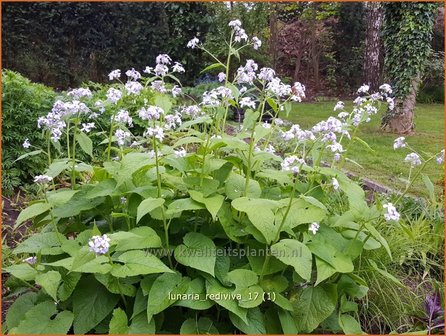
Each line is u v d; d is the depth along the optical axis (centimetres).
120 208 313
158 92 323
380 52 1577
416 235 398
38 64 1191
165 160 287
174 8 1170
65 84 1229
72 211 302
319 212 279
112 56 1250
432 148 888
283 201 283
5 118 582
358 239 309
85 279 279
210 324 274
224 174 302
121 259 253
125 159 279
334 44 1875
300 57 1888
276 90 291
